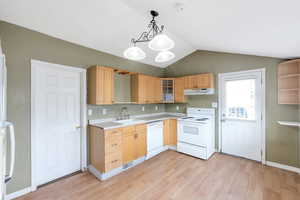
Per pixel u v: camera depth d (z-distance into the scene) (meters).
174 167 2.81
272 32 1.71
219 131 3.52
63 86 2.52
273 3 1.17
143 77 3.58
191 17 1.89
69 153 2.60
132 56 1.88
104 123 2.87
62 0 1.75
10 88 1.94
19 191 2.01
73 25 2.18
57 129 2.45
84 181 2.37
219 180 2.35
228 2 1.32
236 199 1.91
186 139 3.47
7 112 1.92
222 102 3.46
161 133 3.63
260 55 2.88
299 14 1.25
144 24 2.40
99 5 1.92
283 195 1.97
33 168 2.12
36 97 2.21
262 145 2.92
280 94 2.70
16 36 1.99
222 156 3.31
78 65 2.65
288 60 2.63
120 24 2.36
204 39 2.75
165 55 1.98
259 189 2.11
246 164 2.90
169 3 1.65
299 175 2.47
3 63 1.06
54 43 2.35
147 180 2.38
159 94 4.03
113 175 2.54
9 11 1.77
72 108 2.64
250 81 3.07
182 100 3.93
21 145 2.03
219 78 3.49
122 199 1.93
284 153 2.70
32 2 1.71
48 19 1.99
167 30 2.69
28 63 2.09
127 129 2.77
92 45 2.77
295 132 2.59
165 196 1.98
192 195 2.00
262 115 2.91
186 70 4.12
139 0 1.78
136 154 2.94
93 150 2.69
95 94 2.60
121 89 3.44
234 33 2.04
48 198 1.96
